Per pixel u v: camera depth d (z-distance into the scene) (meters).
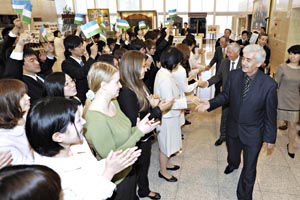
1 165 1.03
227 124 2.31
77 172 1.00
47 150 0.96
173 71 2.47
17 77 1.85
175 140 2.37
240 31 10.41
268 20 6.14
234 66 2.90
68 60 2.77
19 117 1.27
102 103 1.37
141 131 1.41
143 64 1.78
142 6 15.56
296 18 4.32
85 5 15.66
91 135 1.29
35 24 7.96
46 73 2.95
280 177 2.50
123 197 1.48
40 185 0.56
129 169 1.49
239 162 2.54
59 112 0.93
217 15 15.27
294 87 2.66
